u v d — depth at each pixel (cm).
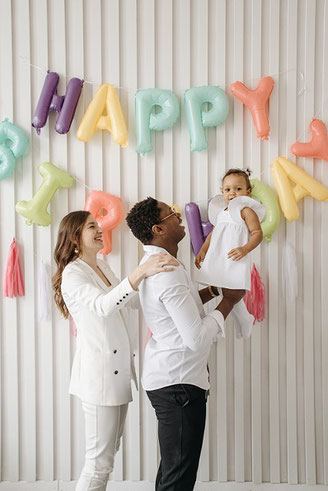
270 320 251
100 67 247
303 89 249
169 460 188
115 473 252
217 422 252
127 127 248
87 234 208
